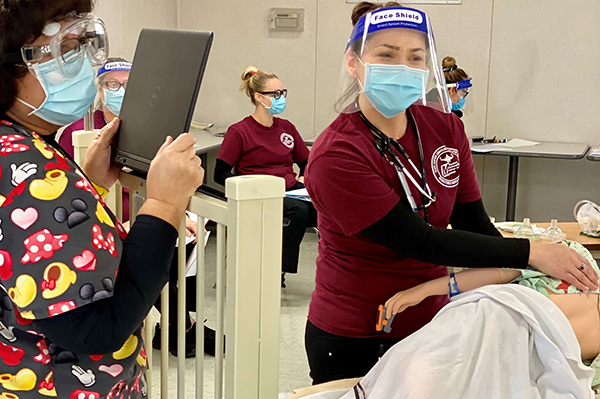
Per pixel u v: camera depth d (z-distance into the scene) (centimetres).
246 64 561
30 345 90
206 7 562
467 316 150
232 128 386
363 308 150
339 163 138
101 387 97
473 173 163
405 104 138
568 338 157
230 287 101
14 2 84
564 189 514
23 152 83
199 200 109
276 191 100
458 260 141
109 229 88
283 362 289
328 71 545
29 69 89
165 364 129
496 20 506
